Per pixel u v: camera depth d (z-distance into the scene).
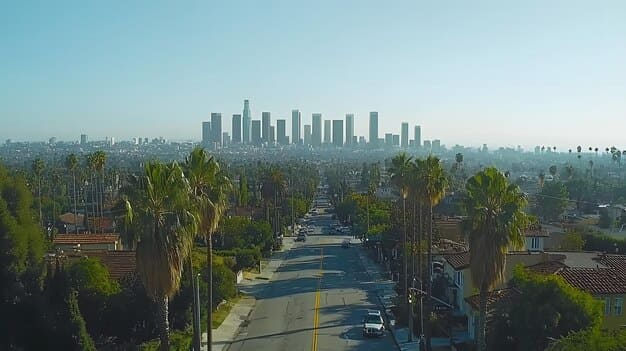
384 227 78.75
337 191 162.00
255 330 44.84
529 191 152.75
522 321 28.81
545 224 86.38
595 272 37.12
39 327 30.69
